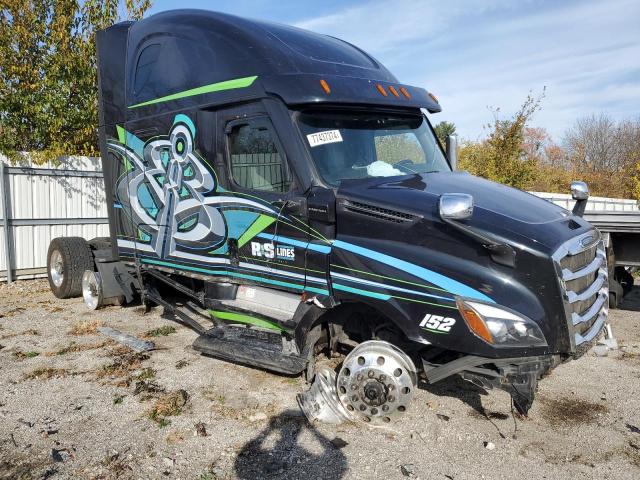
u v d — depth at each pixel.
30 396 4.79
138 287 7.10
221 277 5.27
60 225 10.63
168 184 5.84
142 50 6.12
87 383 5.08
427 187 4.31
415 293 3.77
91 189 11.03
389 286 3.88
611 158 33.38
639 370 5.39
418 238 3.89
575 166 32.69
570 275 3.70
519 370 3.60
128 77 6.33
